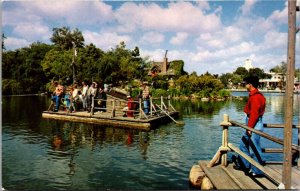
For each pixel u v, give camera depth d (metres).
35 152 10.65
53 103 20.44
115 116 17.88
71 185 7.51
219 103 36.03
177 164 9.37
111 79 46.03
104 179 7.99
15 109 24.53
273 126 7.23
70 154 10.45
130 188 7.32
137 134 14.26
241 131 15.51
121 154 10.50
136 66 50.84
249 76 6.64
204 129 15.88
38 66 55.31
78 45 69.81
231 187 5.95
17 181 7.77
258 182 6.11
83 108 20.20
